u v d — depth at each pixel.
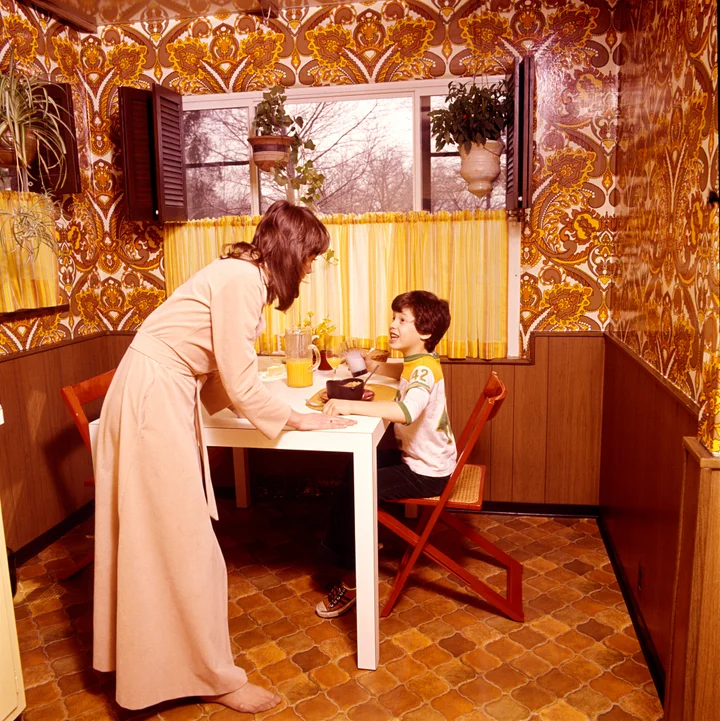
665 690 1.76
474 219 3.01
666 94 2.02
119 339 3.47
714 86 1.52
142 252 3.37
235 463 3.30
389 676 2.02
